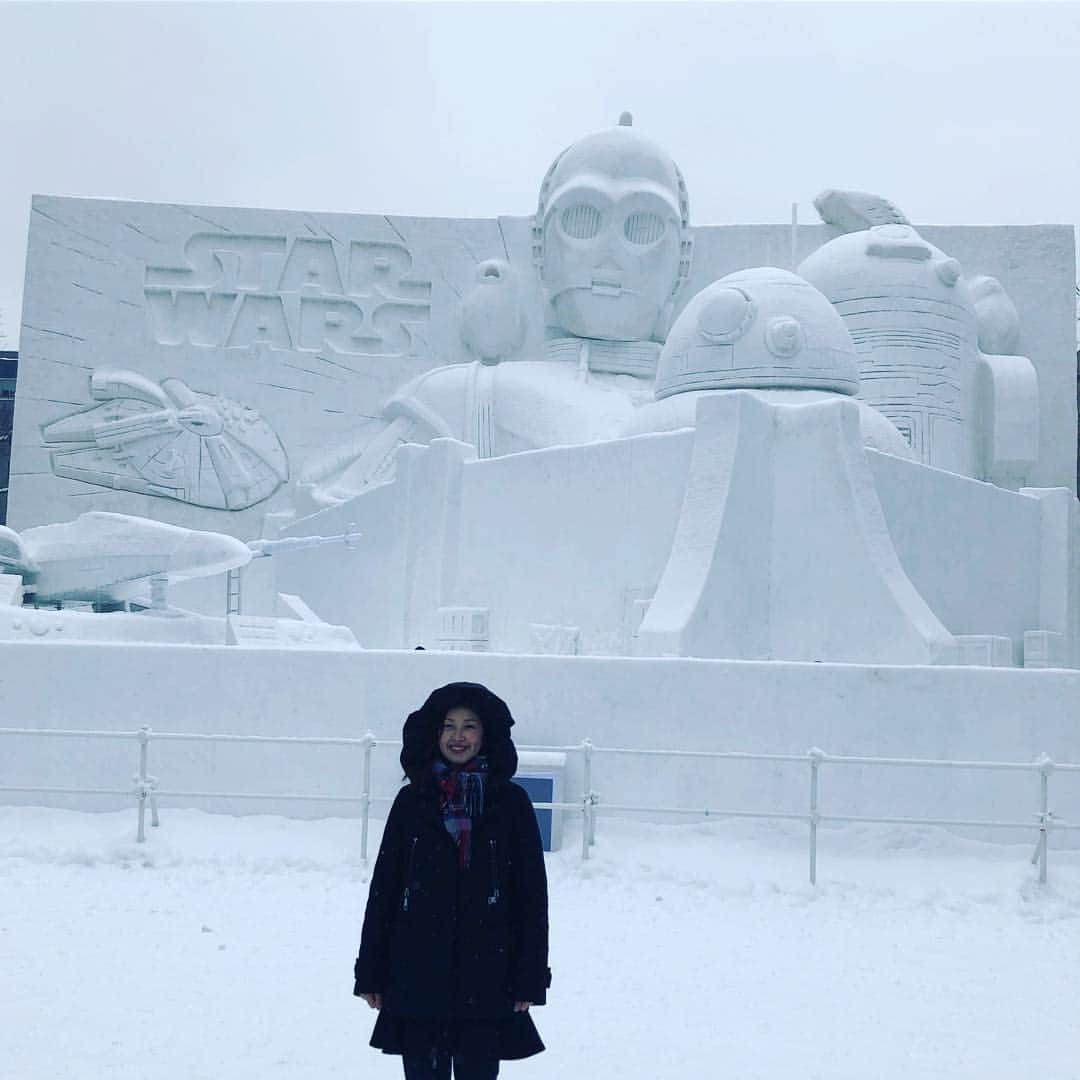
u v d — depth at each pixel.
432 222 30.52
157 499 29.56
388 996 4.54
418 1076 4.52
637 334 27.09
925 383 23.31
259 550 18.80
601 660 12.20
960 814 11.85
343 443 29.91
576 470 19.97
